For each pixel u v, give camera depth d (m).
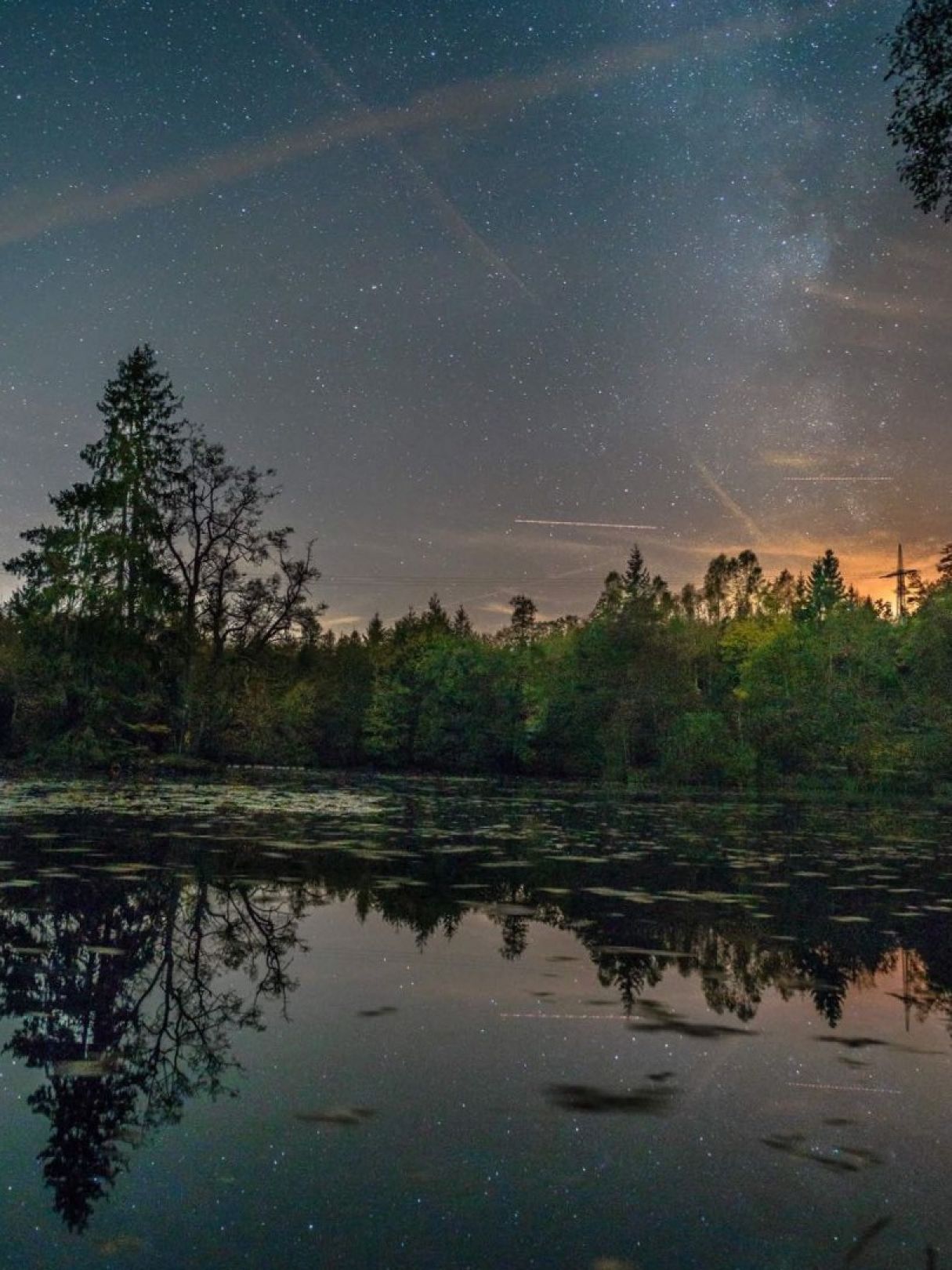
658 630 43.91
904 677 38.59
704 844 10.16
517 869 7.16
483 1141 2.08
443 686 46.88
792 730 37.09
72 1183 1.85
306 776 31.16
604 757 41.47
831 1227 1.72
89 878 5.90
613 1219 1.73
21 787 17.30
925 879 7.45
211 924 4.55
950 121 7.62
